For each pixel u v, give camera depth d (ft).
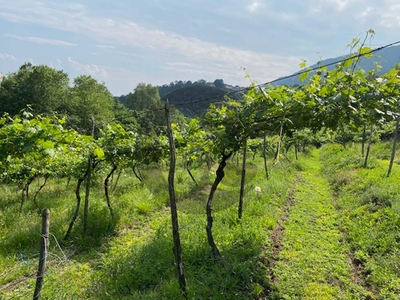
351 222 27.14
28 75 113.80
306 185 45.75
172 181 14.97
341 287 17.44
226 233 23.34
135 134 25.03
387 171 42.52
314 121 15.67
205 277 16.79
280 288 16.80
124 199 32.78
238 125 17.57
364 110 14.53
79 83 136.05
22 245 21.75
